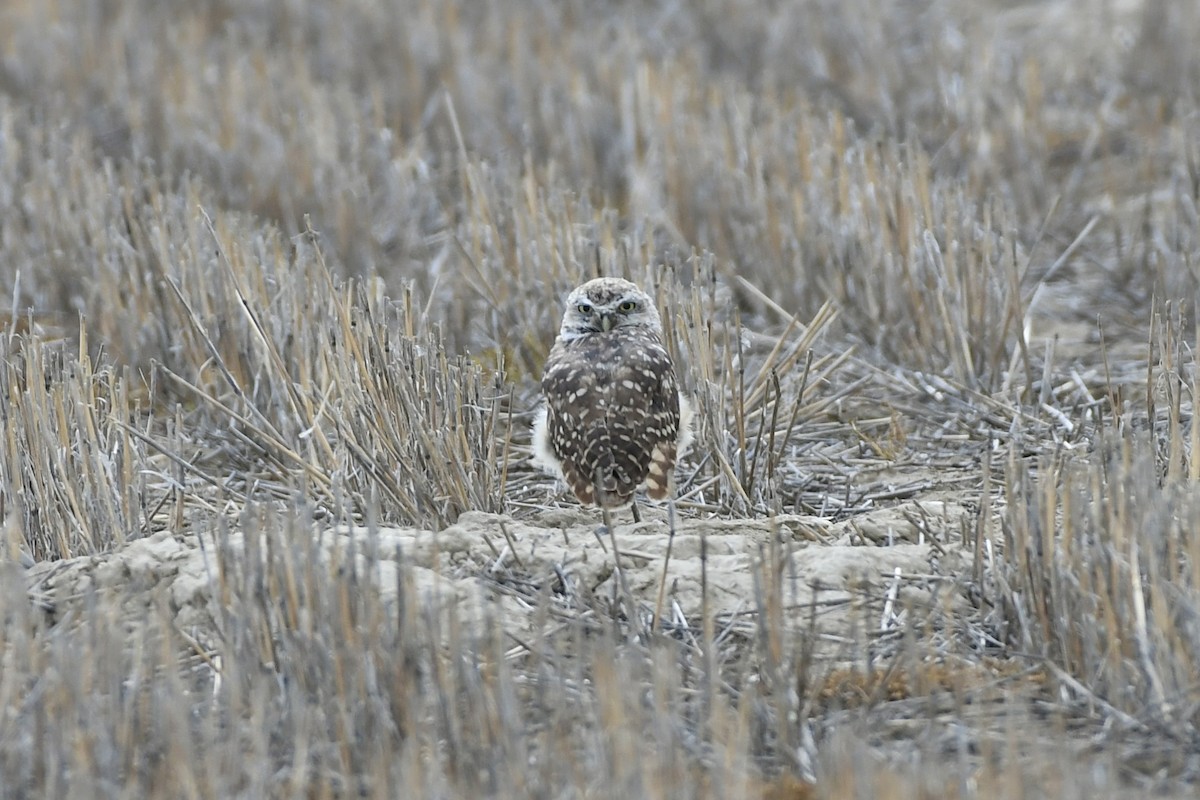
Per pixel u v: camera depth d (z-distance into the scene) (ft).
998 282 44.86
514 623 26.50
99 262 47.42
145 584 28.12
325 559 26.89
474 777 21.39
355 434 34.01
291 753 22.59
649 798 19.86
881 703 24.36
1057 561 25.76
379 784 20.86
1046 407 39.83
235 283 37.06
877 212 47.52
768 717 23.22
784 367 39.45
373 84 68.28
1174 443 29.84
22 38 75.15
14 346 37.06
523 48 71.15
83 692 22.65
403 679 23.02
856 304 47.75
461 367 35.24
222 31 81.71
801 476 36.91
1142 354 45.11
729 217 52.06
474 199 49.67
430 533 29.37
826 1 78.69
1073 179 59.93
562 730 22.04
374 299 37.83
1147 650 23.73
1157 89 68.44
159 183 56.34
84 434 32.37
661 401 31.91
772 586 24.41
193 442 40.65
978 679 24.95
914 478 36.91
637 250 44.39
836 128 54.29
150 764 22.12
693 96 62.18
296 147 58.34
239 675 23.26
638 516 32.71
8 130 58.59
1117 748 22.77
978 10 82.69
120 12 80.59
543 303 46.03
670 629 26.63
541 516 33.24
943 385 42.75
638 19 81.51
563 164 61.00
